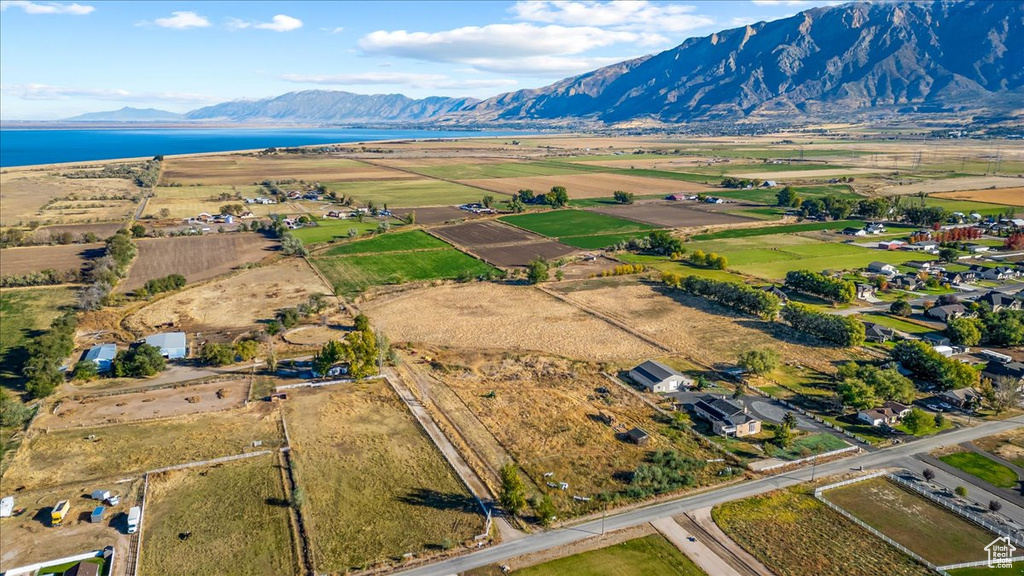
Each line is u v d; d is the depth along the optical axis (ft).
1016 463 237.04
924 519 206.90
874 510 211.82
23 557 185.78
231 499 215.72
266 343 359.25
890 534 199.21
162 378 312.09
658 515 208.44
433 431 262.67
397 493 220.23
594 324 392.27
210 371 321.11
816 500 216.74
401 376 316.19
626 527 202.08
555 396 295.69
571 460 241.55
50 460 237.66
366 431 262.06
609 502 214.28
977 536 197.98
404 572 181.47
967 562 185.78
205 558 187.11
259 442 250.57
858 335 348.18
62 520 202.59
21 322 385.91
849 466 237.04
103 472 230.48
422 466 236.84
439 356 343.05
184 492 219.41
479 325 390.83
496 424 269.03
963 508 211.00
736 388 297.53
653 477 226.58
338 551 190.70
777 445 251.19
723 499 217.15
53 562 183.01
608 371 323.37
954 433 259.60
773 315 397.60
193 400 286.66
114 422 266.57
